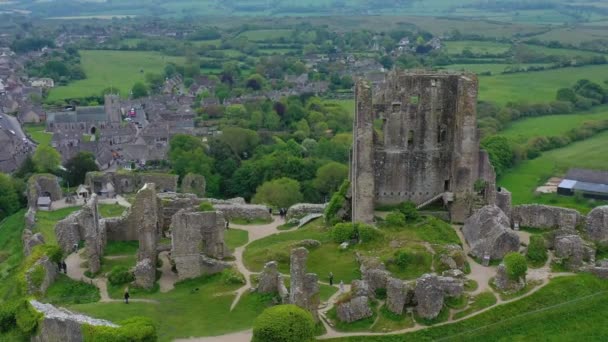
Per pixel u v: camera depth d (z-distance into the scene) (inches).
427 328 3006.9
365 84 3998.5
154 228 3690.9
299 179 7047.2
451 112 4138.8
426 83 4104.3
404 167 4212.6
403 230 3860.7
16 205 6190.9
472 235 3764.8
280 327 2701.8
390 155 4192.9
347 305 3046.3
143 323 2797.7
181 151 7849.4
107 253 4008.4
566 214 3912.4
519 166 7628.0
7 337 3061.0
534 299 3223.4
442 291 3102.9
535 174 7298.2
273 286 3302.2
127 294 3361.2
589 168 7337.6
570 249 3528.5
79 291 3521.2
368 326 3009.4
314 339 2810.0
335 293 3307.1
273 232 4350.4
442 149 4192.9
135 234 4192.9
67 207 5841.5
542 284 3336.6
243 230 4397.1
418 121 4156.0
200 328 3031.5
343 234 3828.7
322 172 6752.0
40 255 3649.1
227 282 3454.7
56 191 6122.1
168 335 2962.6
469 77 4030.5
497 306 3157.0
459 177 4084.6
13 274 4133.9
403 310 3073.3
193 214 3577.8
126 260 3907.5
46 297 3430.1
